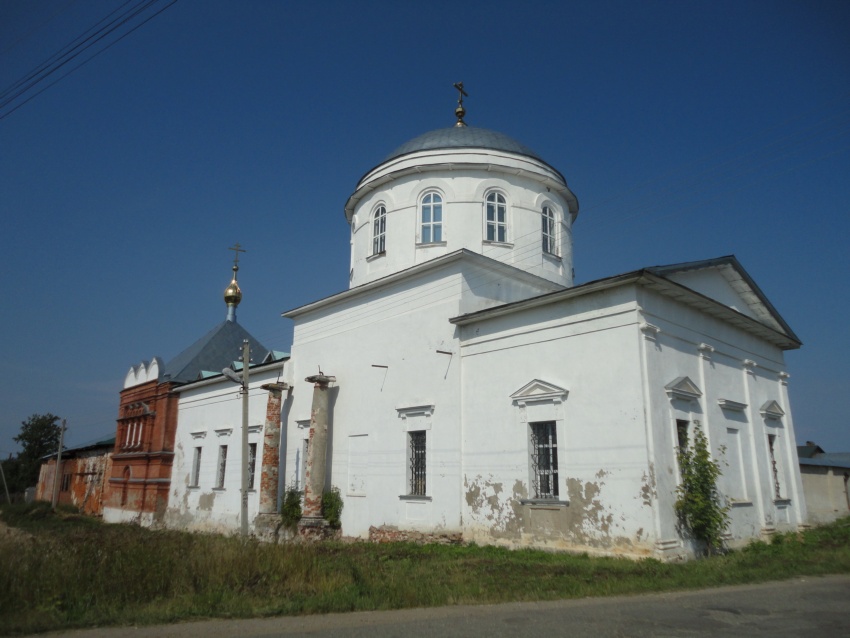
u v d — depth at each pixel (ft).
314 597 33.37
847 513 108.27
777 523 65.51
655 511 47.21
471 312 65.16
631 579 38.96
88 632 26.76
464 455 60.85
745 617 28.12
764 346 73.87
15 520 133.69
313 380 75.41
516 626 26.78
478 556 51.75
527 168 78.79
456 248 74.54
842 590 35.22
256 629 27.02
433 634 25.52
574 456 52.65
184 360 124.77
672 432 51.60
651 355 51.44
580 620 27.78
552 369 55.72
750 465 63.77
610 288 53.06
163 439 113.09
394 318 71.67
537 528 53.88
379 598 33.19
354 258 85.61
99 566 34.04
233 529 90.79
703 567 43.52
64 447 195.93
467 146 78.69
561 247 80.84
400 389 68.74
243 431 76.07
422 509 63.26
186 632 26.55
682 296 56.13
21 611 29.25
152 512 110.22
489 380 60.34
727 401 60.95
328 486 75.05
